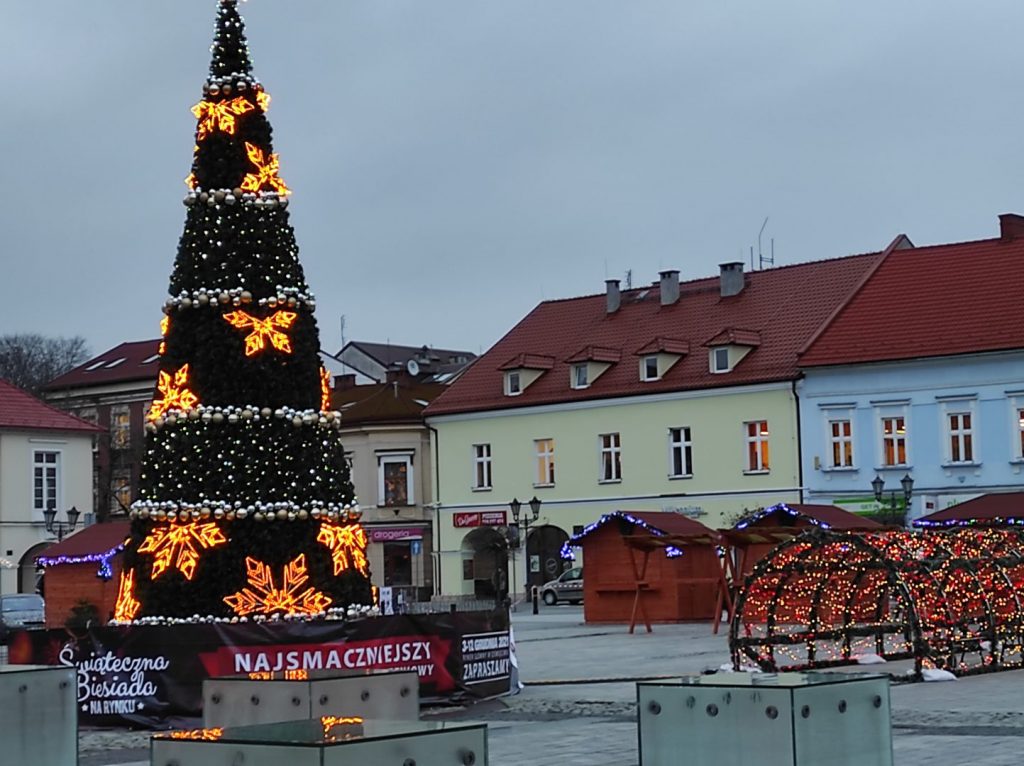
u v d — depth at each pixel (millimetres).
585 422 65250
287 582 22359
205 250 23172
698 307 66000
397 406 75500
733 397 60844
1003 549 28797
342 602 22828
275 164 23828
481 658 22984
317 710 12930
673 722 9359
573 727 19469
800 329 61375
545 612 58562
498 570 61125
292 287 23359
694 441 61875
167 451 22688
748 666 26625
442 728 7535
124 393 87000
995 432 55219
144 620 22094
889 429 57406
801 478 58844
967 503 41406
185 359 23031
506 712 21625
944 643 25516
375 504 74562
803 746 8867
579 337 68938
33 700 12508
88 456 71562
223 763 7270
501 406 67688
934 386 56406
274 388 22875
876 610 31094
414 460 74812
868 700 9305
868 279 61188
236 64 23859
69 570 47188
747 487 60312
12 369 106312
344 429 75500
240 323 22922
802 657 28703
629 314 68375
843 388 58125
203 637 20797
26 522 68812
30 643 21594
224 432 22578
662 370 63438
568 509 65438
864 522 40500
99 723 21141
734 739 9102
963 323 56719
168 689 20844
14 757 12328
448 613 22516
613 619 46375
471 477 68875
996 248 59250
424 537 74562
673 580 44656
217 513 22203
